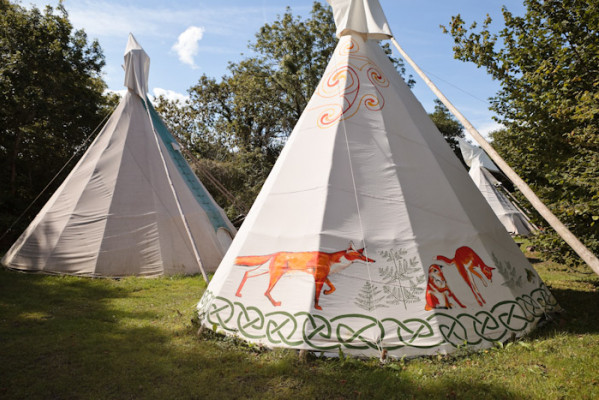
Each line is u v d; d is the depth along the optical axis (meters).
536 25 8.20
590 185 6.61
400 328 4.88
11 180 19.08
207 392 4.01
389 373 4.34
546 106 7.70
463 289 5.35
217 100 37.38
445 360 4.63
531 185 8.68
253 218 6.15
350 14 7.56
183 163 13.48
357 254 5.31
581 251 4.21
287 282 5.26
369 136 6.36
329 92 6.94
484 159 26.67
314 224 5.55
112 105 25.59
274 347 4.87
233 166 28.69
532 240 9.03
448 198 6.11
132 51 12.83
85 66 21.11
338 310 4.94
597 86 7.07
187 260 11.12
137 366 4.60
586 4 7.31
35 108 18.06
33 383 4.17
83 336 5.62
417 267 5.32
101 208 10.86
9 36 17.67
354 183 5.89
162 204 11.42
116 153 11.75
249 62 34.25
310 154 6.32
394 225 5.61
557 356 4.70
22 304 7.29
